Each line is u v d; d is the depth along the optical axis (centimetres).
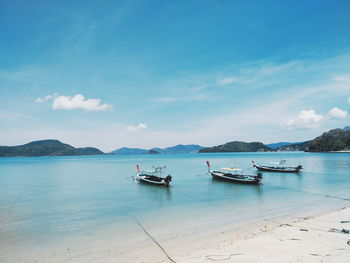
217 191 3919
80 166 11306
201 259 1341
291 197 3319
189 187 4369
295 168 6519
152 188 4325
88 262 1408
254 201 3086
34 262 1428
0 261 1448
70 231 1983
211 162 13338
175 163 12912
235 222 2144
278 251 1377
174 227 2044
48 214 2544
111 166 11169
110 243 1702
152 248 1590
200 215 2428
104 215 2488
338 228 1809
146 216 2431
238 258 1312
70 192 3962
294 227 1894
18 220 2320
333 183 4616
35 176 6638
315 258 1245
